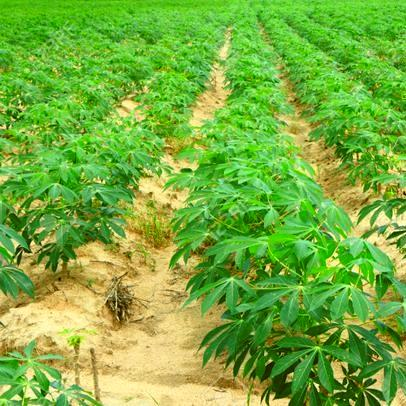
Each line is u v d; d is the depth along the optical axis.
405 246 5.04
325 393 2.84
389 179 4.36
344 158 7.15
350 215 6.58
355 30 20.02
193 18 27.91
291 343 2.40
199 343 4.17
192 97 10.13
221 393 3.54
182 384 3.69
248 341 2.84
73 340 2.91
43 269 5.15
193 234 3.36
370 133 6.27
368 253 2.51
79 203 4.74
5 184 4.27
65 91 9.45
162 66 12.63
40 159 4.57
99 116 8.18
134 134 6.40
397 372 2.42
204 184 3.77
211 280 3.28
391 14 26.11
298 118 11.47
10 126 8.45
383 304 2.44
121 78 11.01
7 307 4.68
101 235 4.84
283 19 30.59
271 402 3.41
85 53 16.00
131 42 18.44
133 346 4.20
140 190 7.09
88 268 5.07
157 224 6.20
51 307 4.39
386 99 8.38
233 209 3.16
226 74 11.91
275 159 4.09
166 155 8.69
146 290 5.06
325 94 9.30
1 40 17.31
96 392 3.07
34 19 24.84
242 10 35.25
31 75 9.92
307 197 3.23
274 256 2.54
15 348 3.97
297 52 14.72
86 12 30.55
